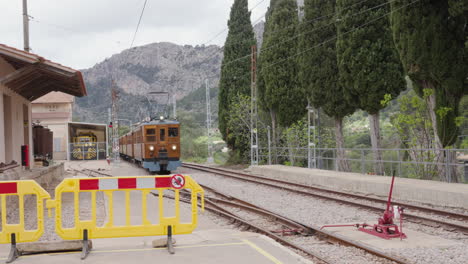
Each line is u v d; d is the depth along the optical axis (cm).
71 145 5031
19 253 629
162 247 672
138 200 1427
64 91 2022
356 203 1213
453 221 984
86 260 595
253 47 3091
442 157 1536
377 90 1922
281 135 3225
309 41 2341
